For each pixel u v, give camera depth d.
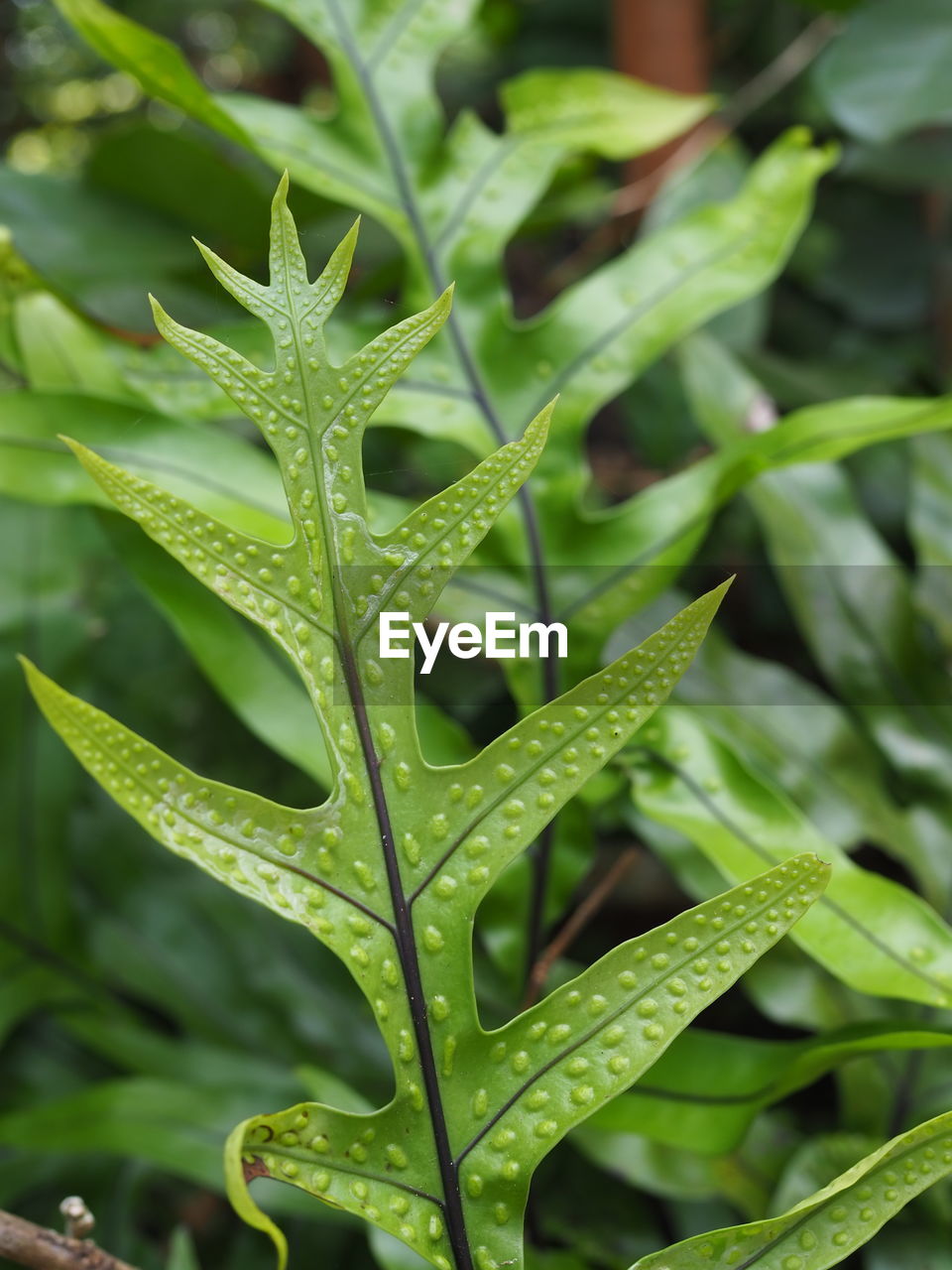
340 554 0.50
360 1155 0.49
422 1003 0.50
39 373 0.69
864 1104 0.70
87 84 2.38
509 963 0.68
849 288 1.42
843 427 0.67
